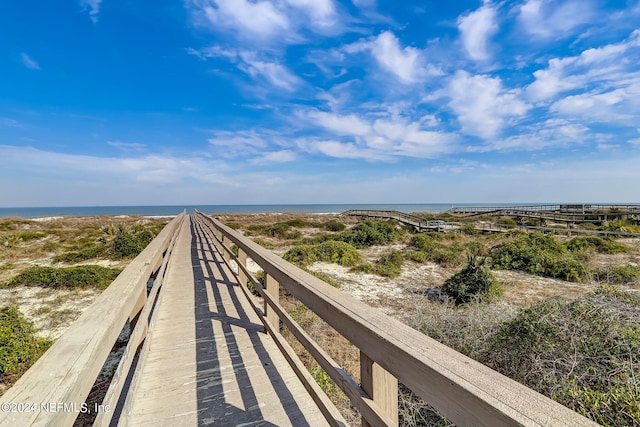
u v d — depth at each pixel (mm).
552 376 2557
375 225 16938
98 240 15117
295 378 2131
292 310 5422
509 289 7344
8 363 3934
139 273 1762
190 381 2090
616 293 3697
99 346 841
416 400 2852
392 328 936
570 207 27344
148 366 2277
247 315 3324
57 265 10352
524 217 24328
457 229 19000
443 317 4230
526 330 3162
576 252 10547
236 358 2404
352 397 1088
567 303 3402
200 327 2994
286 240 17391
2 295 6988
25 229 21156
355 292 7371
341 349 4105
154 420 1706
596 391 2320
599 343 2660
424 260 11047
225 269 5637
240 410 1800
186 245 8938
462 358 718
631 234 14078
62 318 5805
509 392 577
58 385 655
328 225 23297
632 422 2031
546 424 494
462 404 625
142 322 1916
